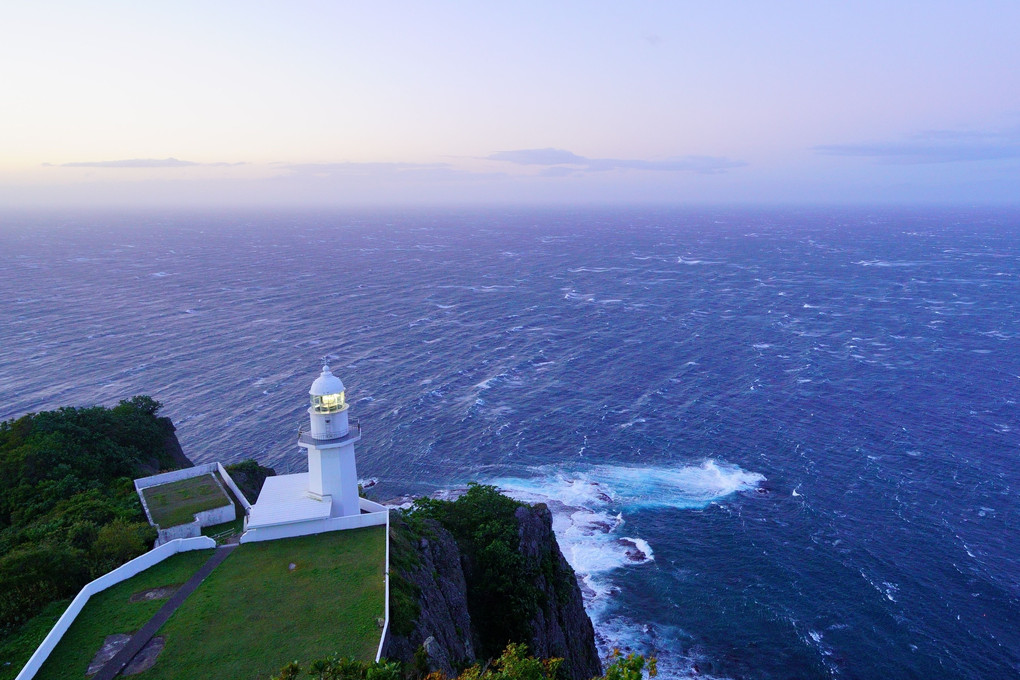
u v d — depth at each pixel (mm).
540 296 190750
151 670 27000
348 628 29906
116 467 54969
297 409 101188
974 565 63094
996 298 178875
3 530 43438
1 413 95375
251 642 28891
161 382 111000
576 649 49719
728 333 144000
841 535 68500
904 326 147625
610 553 66688
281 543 38312
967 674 50906
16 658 27766
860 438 89375
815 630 55969
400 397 106875
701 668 52594
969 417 95188
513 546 47219
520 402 104750
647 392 108125
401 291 198500
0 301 175250
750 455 85688
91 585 32406
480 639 41188
